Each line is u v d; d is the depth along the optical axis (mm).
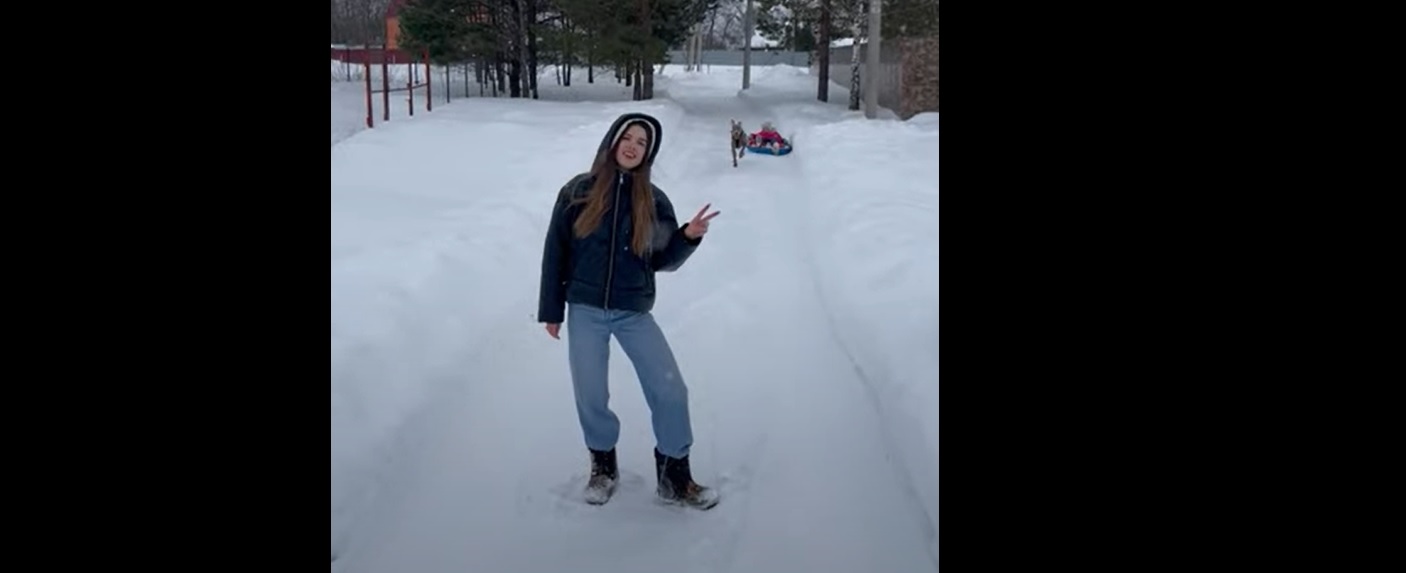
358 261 6578
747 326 6648
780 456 4773
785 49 29719
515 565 3867
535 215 9344
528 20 26109
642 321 4180
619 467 4695
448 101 21219
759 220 10195
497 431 5023
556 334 4230
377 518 4086
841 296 6973
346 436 4328
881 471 4590
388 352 5160
